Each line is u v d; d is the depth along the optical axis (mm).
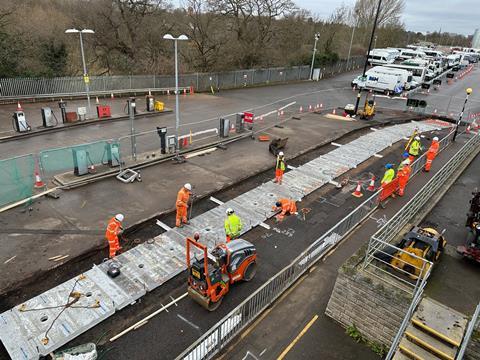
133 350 8570
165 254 11812
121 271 10906
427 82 48688
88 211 14305
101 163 17812
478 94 44562
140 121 26891
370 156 21922
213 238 12820
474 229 10695
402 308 8117
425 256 9336
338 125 28328
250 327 9188
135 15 40125
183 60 44344
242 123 25125
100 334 8945
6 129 22703
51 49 33656
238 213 14656
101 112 26234
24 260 11273
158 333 9070
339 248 12523
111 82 34156
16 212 13969
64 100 31266
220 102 35094
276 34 51938
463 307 8508
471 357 6887
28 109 27766
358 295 8766
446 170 16391
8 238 12320
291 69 50594
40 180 15789
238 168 19312
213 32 44531
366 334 8953
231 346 8609
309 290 10523
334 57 58656
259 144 23484
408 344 7289
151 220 13883
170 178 17688
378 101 39375
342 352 8625
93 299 9750
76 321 9023
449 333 7125
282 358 8367
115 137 22906
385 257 9578
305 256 11031
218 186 17016
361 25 83250
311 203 16016
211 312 9789
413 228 10391
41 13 41719
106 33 39125
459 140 25953
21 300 9906
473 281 9461
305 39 61156
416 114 33312
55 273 11000
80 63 38969
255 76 46219
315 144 23625
